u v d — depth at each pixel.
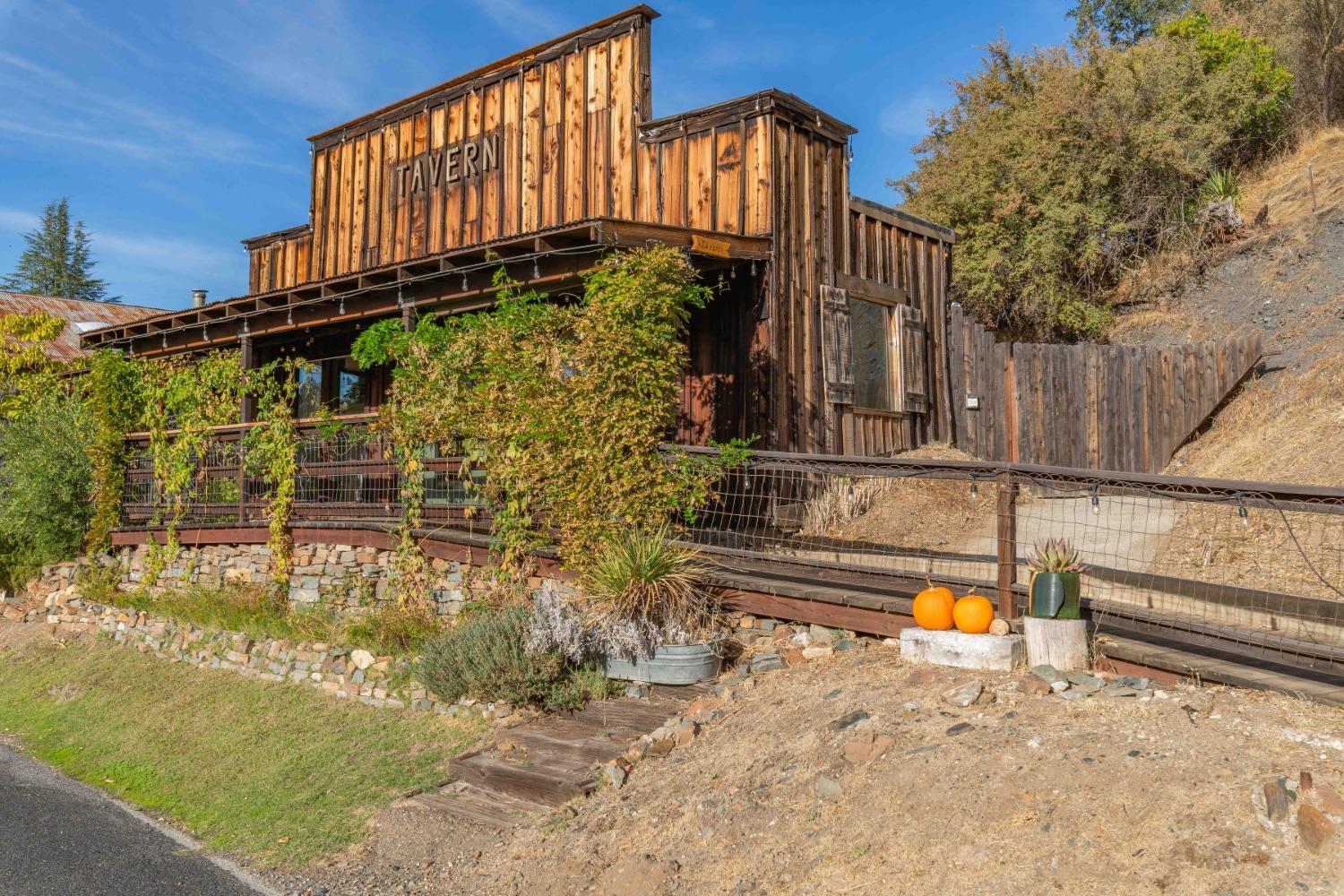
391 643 9.20
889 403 13.99
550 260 10.80
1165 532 10.14
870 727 5.52
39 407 16.23
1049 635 5.90
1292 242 18.16
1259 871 3.70
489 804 6.35
